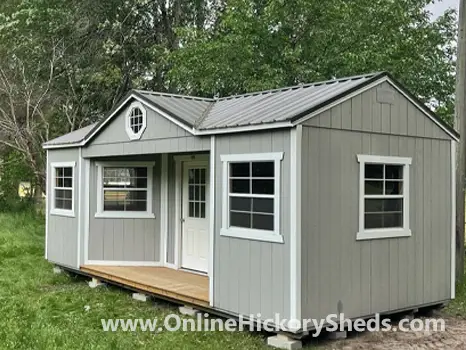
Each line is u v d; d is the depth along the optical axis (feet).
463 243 31.22
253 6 50.24
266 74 45.88
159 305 25.85
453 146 25.59
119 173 32.14
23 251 39.73
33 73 54.90
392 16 46.62
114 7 58.80
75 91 57.31
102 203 32.07
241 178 21.49
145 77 60.03
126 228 31.96
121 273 29.04
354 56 43.52
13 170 59.11
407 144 23.31
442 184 24.94
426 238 24.11
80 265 31.71
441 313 25.16
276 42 48.29
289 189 19.24
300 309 18.95
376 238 21.93
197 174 29.43
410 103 23.50
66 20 55.26
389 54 45.03
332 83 23.86
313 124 19.63
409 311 23.66
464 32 31.14
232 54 47.52
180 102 27.55
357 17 46.85
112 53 55.26
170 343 19.88
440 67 47.70
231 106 25.76
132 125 28.02
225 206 21.98
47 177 35.91
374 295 21.81
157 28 61.46
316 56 48.21
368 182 21.88
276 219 19.69
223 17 52.95
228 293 21.77
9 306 24.71
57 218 34.47
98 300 26.94
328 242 20.06
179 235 30.50
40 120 56.03
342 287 20.56
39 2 54.75
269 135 20.04
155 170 32.01
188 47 50.39
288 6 46.83
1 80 54.08
